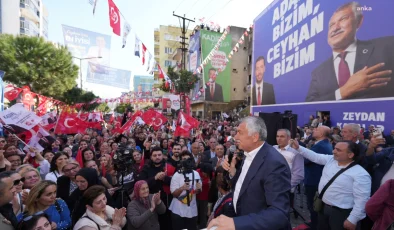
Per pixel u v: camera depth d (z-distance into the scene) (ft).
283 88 47.55
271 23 52.54
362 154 10.49
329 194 10.36
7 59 60.13
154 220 11.69
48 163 16.84
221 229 4.87
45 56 64.23
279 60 49.16
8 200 7.86
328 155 12.69
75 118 31.01
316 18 38.34
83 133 31.09
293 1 44.60
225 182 10.37
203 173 15.60
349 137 13.48
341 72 33.37
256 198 5.92
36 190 8.98
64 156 14.16
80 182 11.12
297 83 43.14
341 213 9.96
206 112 107.34
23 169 11.25
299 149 12.63
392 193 7.59
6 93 34.24
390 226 7.55
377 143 10.69
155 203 11.32
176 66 128.47
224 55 93.40
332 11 35.14
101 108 148.87
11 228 7.75
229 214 7.31
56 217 9.34
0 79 29.60
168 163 15.57
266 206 5.86
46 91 65.92
